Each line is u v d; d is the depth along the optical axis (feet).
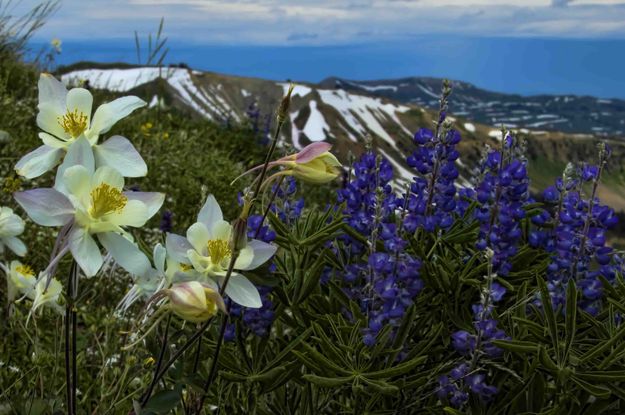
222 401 2.02
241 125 9.29
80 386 2.22
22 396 1.92
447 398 1.91
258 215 2.06
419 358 1.70
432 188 2.16
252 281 1.74
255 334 1.90
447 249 2.14
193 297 1.23
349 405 2.10
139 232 4.12
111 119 1.38
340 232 2.12
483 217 2.06
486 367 1.94
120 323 2.44
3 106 5.19
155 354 1.56
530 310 2.10
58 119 1.39
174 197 5.15
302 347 1.95
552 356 1.85
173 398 1.41
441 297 2.02
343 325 1.88
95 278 2.87
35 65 7.37
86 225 1.25
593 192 2.02
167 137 6.66
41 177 4.16
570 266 2.00
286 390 2.08
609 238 2.11
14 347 2.41
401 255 1.91
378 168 2.10
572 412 1.83
